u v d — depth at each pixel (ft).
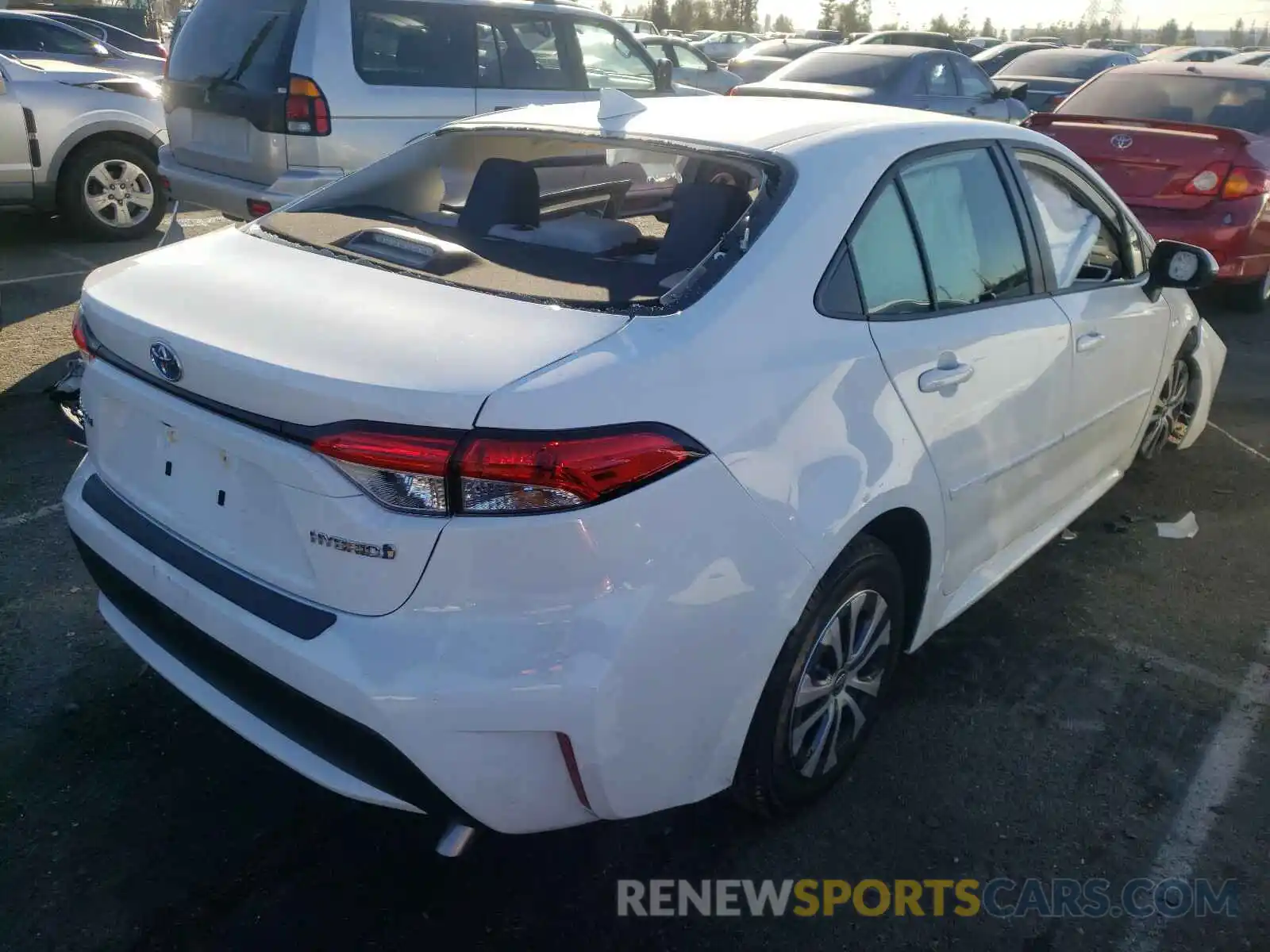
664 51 54.90
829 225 8.46
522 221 9.95
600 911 8.11
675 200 8.73
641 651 6.72
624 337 7.13
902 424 8.61
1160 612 12.69
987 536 10.59
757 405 7.41
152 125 27.71
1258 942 8.14
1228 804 9.56
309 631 6.80
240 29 20.95
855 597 8.54
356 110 20.65
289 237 9.18
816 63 39.11
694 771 7.48
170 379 7.49
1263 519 15.19
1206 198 22.74
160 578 7.70
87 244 27.55
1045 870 8.72
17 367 18.20
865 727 9.42
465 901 8.14
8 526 13.00
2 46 38.37
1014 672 11.35
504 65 23.53
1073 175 12.10
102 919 7.77
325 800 9.08
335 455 6.52
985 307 10.09
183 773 9.26
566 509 6.44
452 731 6.50
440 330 7.14
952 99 38.78
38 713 9.84
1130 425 13.79
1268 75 26.76
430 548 6.42
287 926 7.82
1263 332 24.73
